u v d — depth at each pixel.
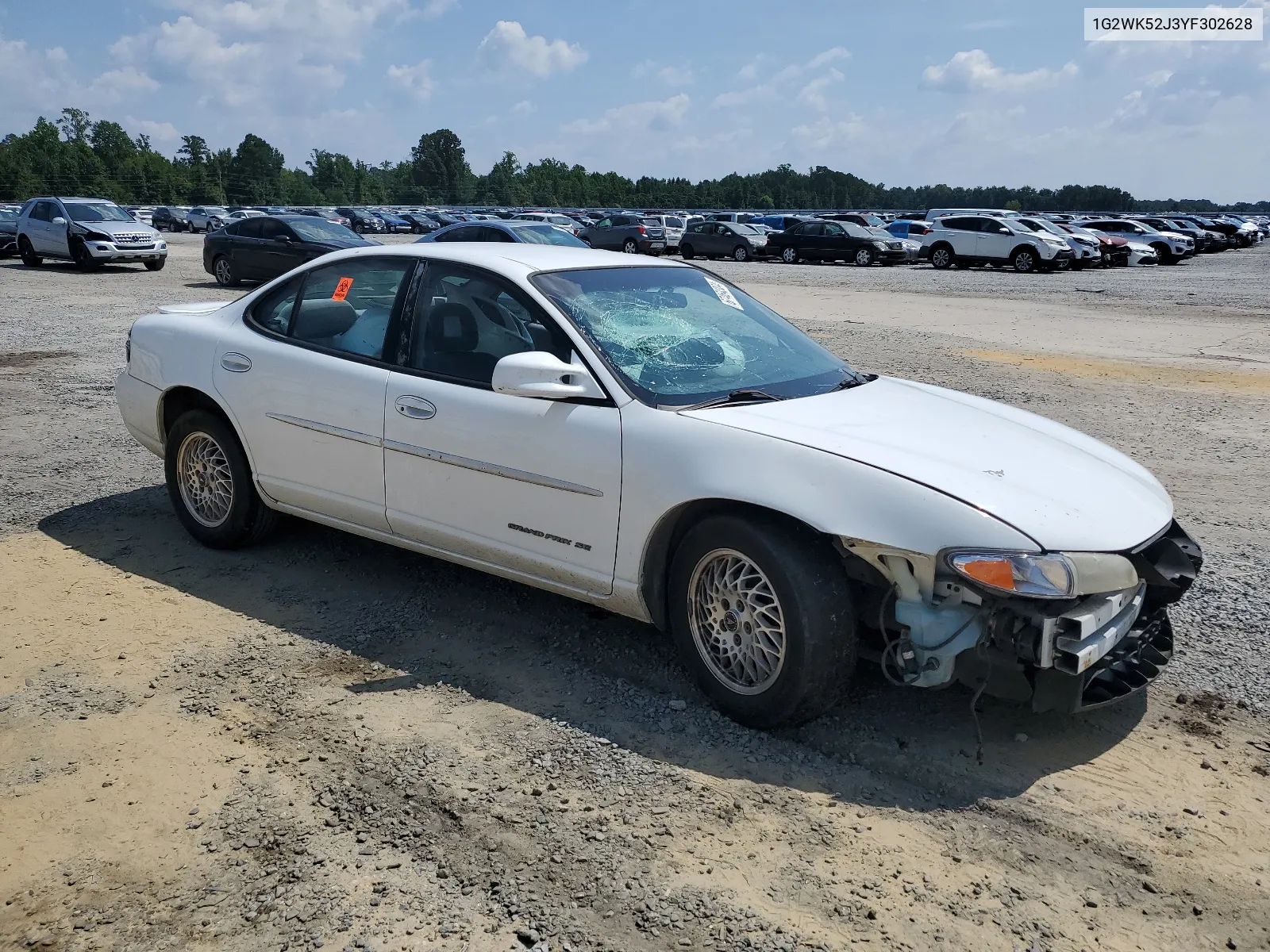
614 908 2.56
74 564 4.87
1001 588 2.96
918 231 39.75
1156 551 3.43
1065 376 10.91
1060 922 2.54
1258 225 61.62
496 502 3.92
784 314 17.41
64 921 2.51
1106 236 35.50
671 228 39.88
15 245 26.78
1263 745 3.38
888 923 2.52
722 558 3.44
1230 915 2.58
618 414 3.62
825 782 3.14
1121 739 3.42
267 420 4.64
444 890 2.62
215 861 2.73
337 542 5.23
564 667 3.89
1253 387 10.38
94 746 3.29
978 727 3.20
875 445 3.38
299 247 18.81
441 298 4.21
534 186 165.62
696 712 3.56
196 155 153.75
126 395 5.31
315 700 3.60
